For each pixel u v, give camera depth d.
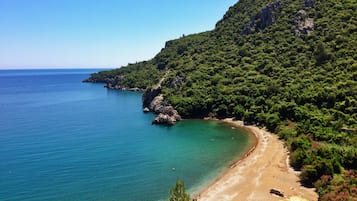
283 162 65.06
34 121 116.00
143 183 58.12
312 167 54.44
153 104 135.12
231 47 157.12
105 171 64.06
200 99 118.88
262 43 142.12
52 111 139.62
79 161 70.25
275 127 90.56
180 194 37.72
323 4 138.88
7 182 58.62
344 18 124.81
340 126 76.75
